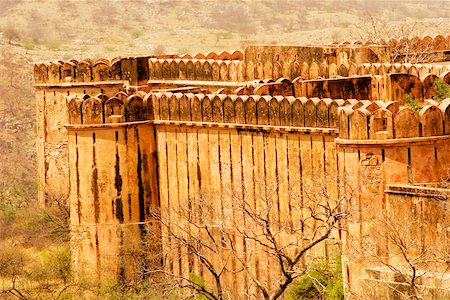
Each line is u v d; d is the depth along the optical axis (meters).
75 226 50.62
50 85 62.28
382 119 41.59
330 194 44.19
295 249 45.25
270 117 46.31
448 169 41.91
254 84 50.66
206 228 45.50
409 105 45.59
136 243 50.12
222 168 48.12
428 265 40.28
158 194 50.38
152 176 50.31
